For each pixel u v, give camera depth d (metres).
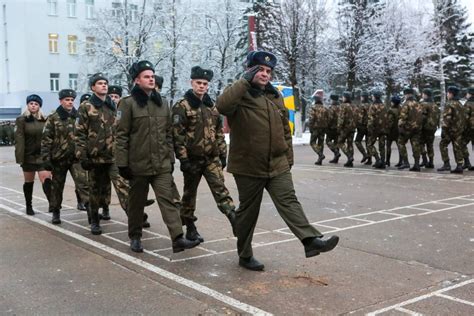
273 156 4.88
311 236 4.61
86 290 4.70
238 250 5.27
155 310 4.21
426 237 6.45
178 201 5.84
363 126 14.78
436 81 38.22
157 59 32.09
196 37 32.91
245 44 33.78
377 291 4.57
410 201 8.99
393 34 33.53
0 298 4.52
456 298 4.38
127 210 6.42
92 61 32.84
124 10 32.06
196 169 5.89
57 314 4.16
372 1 34.38
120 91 8.40
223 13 33.78
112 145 6.71
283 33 28.62
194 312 4.16
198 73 5.82
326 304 4.28
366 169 14.05
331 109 15.11
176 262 5.51
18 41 40.88
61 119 7.41
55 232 6.95
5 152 22.88
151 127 5.63
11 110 39.34
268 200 9.15
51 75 40.94
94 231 6.80
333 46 32.78
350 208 8.43
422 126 13.43
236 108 4.86
